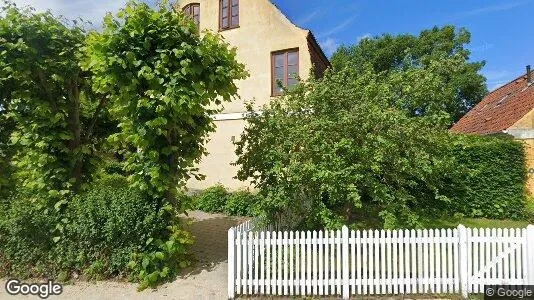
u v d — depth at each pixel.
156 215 5.56
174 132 5.85
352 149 5.59
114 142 6.08
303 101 6.44
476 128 16.06
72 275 5.64
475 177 10.17
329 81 6.56
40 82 6.27
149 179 5.59
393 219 5.66
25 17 5.82
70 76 6.30
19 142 6.16
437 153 6.40
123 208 5.45
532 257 5.09
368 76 6.63
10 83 6.23
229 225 8.95
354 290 5.14
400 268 5.17
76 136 6.64
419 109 6.70
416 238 5.21
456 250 5.20
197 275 5.72
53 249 5.67
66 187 6.16
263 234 5.23
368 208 6.77
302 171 5.61
